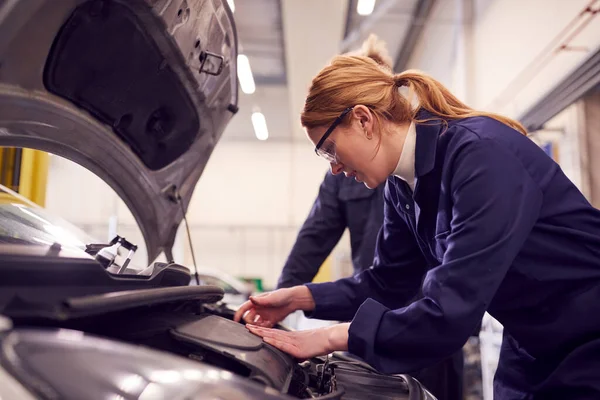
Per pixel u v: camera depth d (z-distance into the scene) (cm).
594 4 355
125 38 91
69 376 46
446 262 82
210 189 1070
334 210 176
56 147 101
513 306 91
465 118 94
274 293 117
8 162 210
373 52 141
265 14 641
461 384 161
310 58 660
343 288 120
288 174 1077
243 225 1063
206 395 49
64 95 91
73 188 471
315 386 91
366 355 84
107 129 105
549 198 87
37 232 100
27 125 88
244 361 71
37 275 60
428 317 80
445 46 645
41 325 60
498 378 100
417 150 94
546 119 429
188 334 76
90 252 101
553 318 88
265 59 786
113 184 117
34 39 74
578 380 83
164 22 92
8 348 47
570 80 383
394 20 650
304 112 100
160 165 123
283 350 87
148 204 124
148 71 101
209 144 130
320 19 563
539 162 88
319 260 176
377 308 86
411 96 98
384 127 96
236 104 128
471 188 83
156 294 75
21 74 77
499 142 85
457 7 600
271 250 1062
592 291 85
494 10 532
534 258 87
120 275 83
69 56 85
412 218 107
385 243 121
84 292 67
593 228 88
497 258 79
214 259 1056
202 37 106
